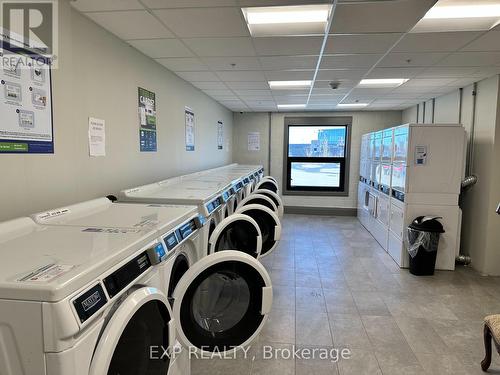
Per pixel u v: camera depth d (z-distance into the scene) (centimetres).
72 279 87
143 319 118
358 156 764
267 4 214
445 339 268
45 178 195
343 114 761
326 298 340
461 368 233
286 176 795
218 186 319
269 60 346
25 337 83
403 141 431
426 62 351
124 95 286
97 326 95
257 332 176
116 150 274
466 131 450
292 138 789
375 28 256
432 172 415
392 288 367
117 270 108
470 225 446
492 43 291
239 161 798
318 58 337
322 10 235
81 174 229
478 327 288
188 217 189
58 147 205
